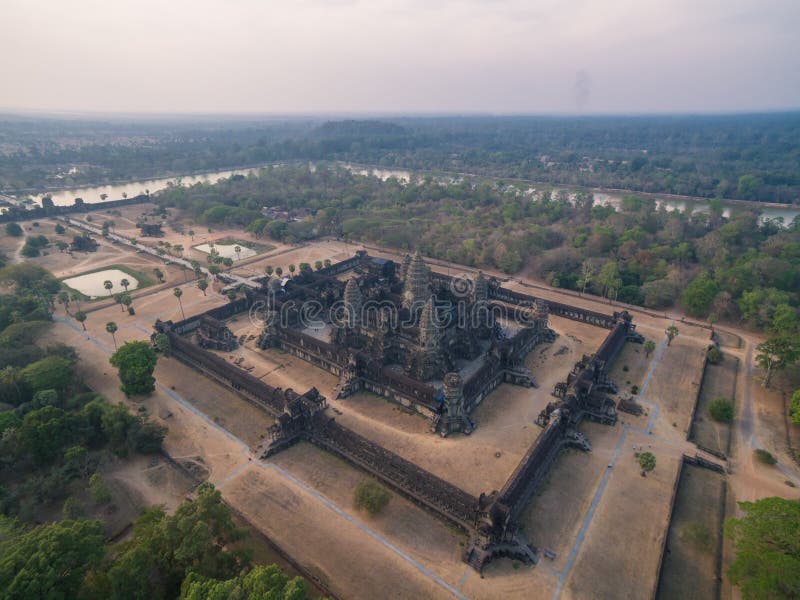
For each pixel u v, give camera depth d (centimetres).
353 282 13712
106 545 7619
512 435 10575
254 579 5772
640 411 11200
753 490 9006
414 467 8812
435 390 10931
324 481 9206
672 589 7106
